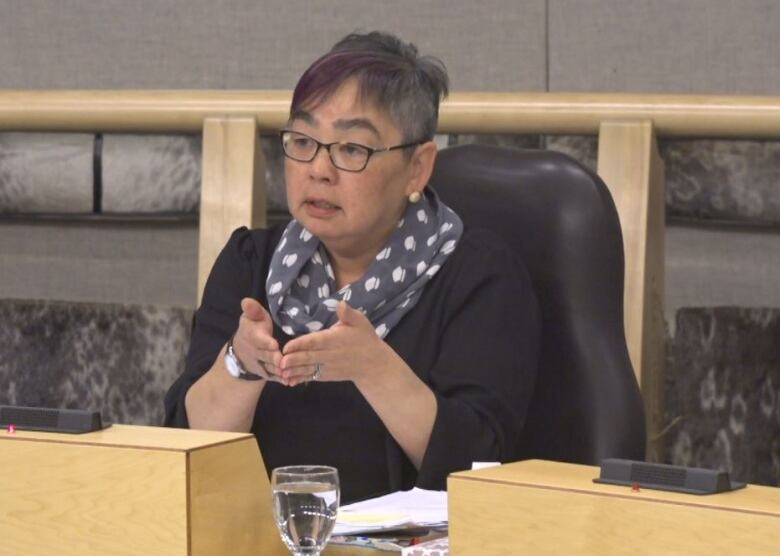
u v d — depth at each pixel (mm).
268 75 9273
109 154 8945
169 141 8867
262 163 8258
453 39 9062
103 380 9031
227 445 3861
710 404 8344
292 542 3736
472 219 6230
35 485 3930
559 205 6117
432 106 5742
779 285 8344
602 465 3598
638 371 7434
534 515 3535
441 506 4504
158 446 3777
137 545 3789
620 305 6141
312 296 5910
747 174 8156
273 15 9242
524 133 7977
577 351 6016
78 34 9445
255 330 5070
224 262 6242
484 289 5832
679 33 8727
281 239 6070
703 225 8398
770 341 8281
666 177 8258
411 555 3811
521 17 8969
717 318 8336
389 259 5801
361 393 5699
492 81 9031
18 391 9172
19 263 9289
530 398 5906
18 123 8586
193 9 9328
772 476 8289
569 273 6070
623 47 8820
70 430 4086
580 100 7816
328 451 5730
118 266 9188
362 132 5543
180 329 8891
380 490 5676
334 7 9172
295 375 5023
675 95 7773
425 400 5297
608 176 7680
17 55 9539
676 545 3314
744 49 8641
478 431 5422
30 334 9164
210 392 5531
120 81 9422
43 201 9125
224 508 3828
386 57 5605
